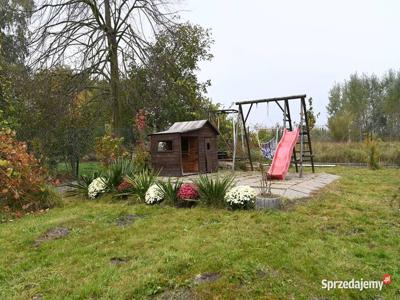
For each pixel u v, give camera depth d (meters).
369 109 34.62
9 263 3.67
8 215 6.23
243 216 5.03
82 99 11.85
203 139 11.47
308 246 3.66
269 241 3.83
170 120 14.36
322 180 8.87
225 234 4.14
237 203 5.51
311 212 5.20
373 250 3.56
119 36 11.62
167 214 5.51
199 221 4.96
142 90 12.47
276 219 4.78
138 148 11.16
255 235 4.06
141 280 2.98
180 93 13.52
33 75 10.62
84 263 3.53
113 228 4.85
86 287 2.91
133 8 11.68
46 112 10.80
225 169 12.99
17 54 11.43
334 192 6.98
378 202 5.91
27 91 10.52
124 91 11.60
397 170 11.73
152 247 3.88
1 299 2.82
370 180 8.97
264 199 5.42
